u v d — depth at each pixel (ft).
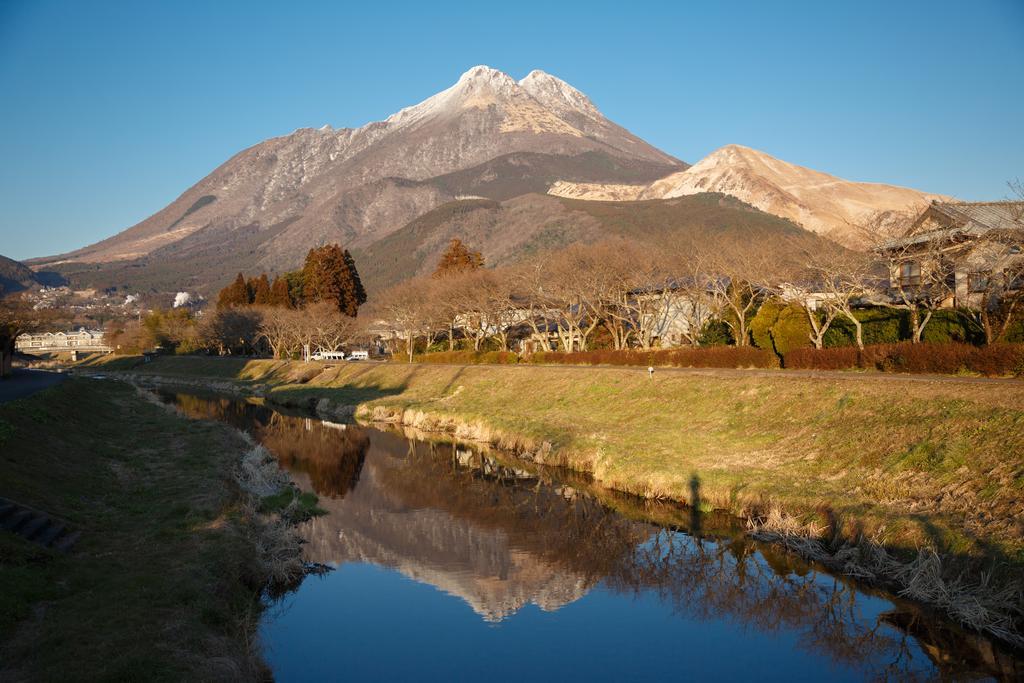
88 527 57.31
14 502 53.31
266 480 92.07
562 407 136.26
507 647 48.19
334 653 47.06
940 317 113.91
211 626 43.01
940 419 69.77
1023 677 41.34
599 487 90.12
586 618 53.16
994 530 49.96
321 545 71.31
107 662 34.63
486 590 59.21
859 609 51.39
